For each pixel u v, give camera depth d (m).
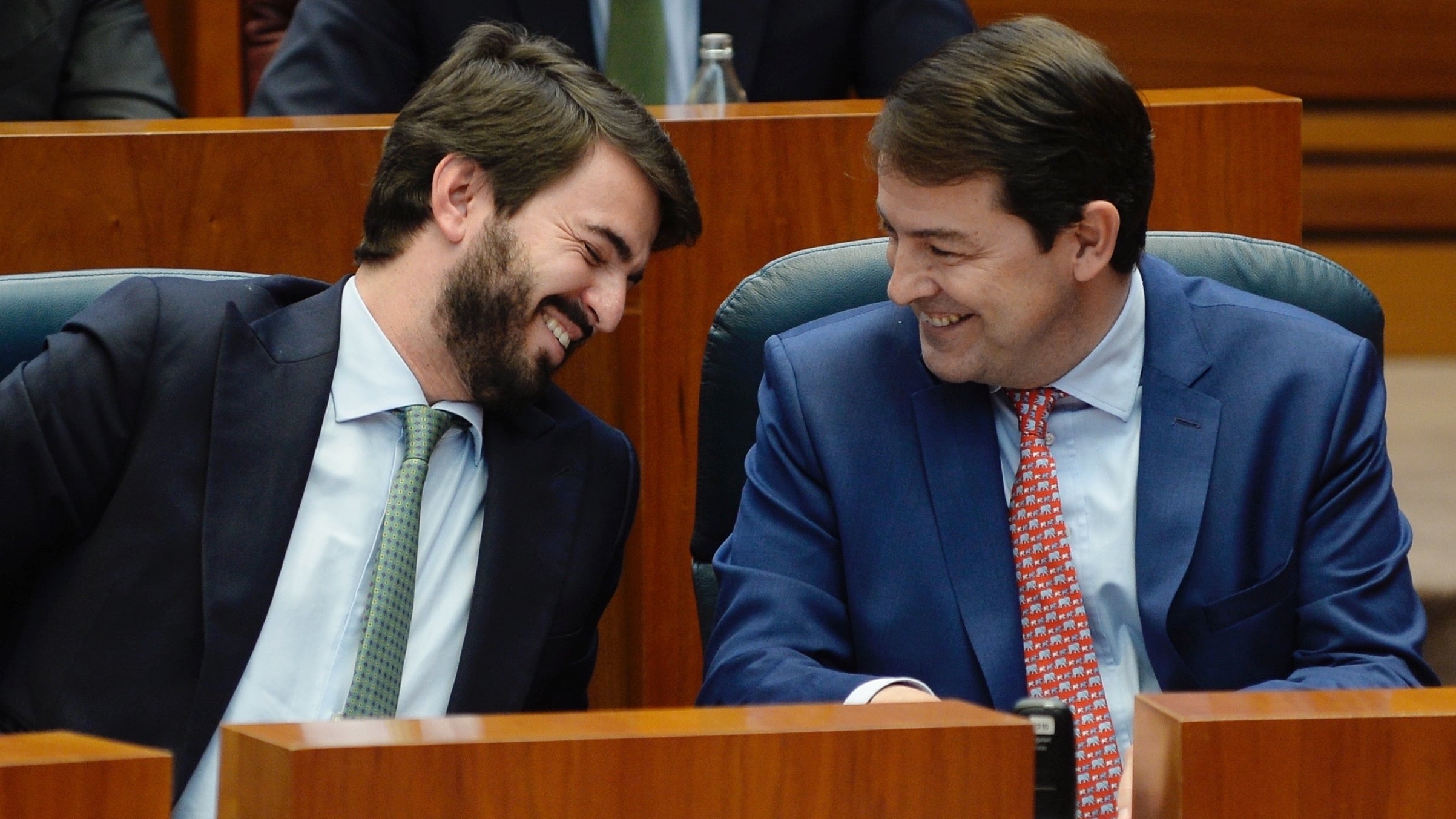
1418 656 5.42
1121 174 5.36
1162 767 3.51
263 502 5.57
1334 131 15.16
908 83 5.32
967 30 10.09
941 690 5.55
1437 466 11.72
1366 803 3.45
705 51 9.28
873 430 5.75
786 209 7.73
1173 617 5.52
